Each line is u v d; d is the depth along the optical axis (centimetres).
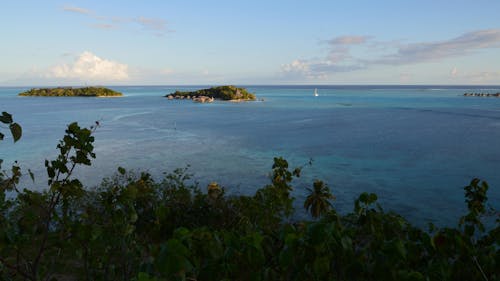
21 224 432
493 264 338
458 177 4950
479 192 584
